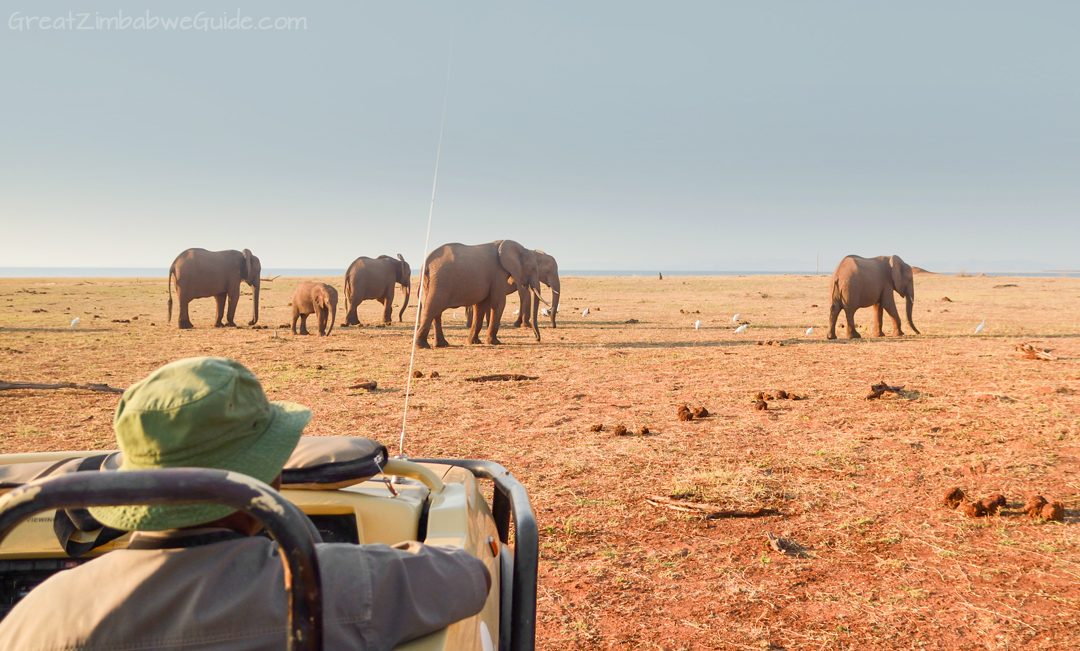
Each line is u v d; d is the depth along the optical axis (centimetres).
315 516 217
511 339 1948
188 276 2288
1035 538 479
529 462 688
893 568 436
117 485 110
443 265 1717
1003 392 1002
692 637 357
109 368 1323
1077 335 1853
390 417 898
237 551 132
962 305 3281
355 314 2477
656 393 1058
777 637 356
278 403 158
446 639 159
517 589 211
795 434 786
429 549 159
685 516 531
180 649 124
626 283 6512
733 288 5469
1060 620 366
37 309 3109
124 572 129
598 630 365
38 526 218
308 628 115
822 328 2222
